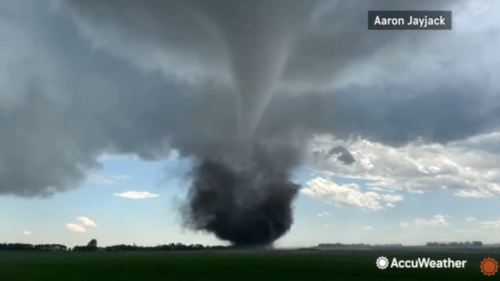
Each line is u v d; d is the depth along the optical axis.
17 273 33.91
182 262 41.12
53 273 33.56
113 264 39.84
